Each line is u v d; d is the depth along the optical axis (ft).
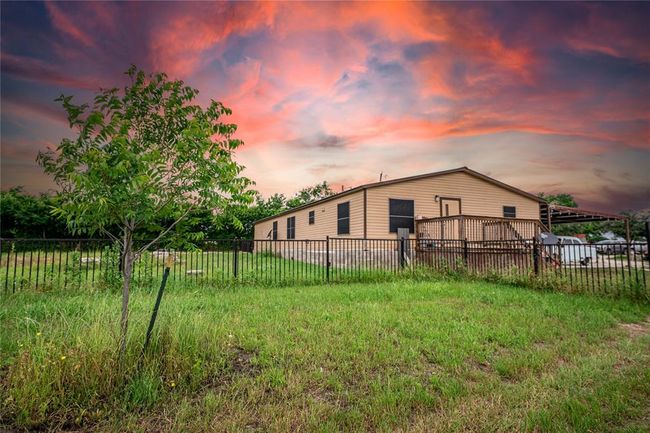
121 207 9.05
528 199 60.64
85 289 23.71
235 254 29.58
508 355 12.34
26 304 18.31
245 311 18.22
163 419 7.62
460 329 15.21
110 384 8.35
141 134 9.88
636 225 112.57
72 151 8.37
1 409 7.47
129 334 10.14
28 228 80.18
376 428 7.54
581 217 63.98
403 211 50.26
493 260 37.55
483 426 7.51
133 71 9.52
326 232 59.06
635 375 10.62
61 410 7.57
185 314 13.92
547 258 35.70
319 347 12.42
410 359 11.52
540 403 8.65
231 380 9.77
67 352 8.90
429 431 7.37
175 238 10.92
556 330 15.48
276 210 128.98
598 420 7.72
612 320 17.78
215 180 10.15
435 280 32.78
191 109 10.09
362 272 33.76
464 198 54.85
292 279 30.55
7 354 10.41
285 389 9.21
